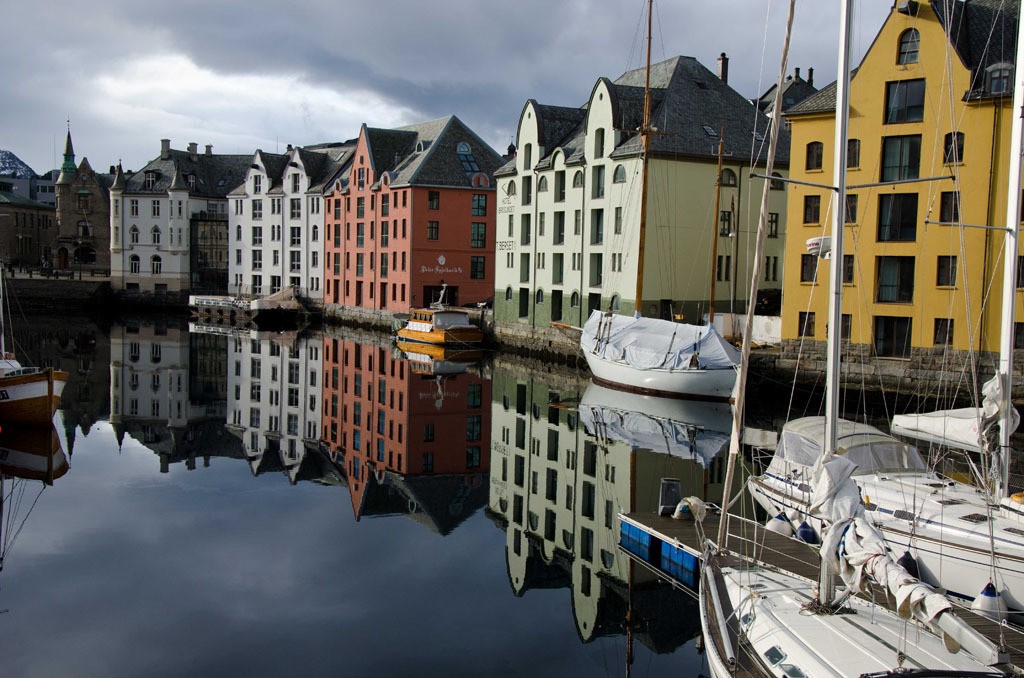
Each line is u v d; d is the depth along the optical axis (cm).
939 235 3631
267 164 9975
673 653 1480
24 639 1502
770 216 5428
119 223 10325
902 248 3756
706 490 2481
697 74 5747
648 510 2322
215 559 1955
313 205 9469
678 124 5284
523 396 4322
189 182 10469
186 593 1739
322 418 3853
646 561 1930
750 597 1231
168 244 10256
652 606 1683
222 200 10644
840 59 1184
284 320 9006
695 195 5156
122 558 1945
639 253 4550
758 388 4044
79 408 3962
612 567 1920
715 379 4034
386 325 8012
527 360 5916
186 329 8050
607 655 1465
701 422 3584
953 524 1566
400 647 1494
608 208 5312
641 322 4409
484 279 7900
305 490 2630
